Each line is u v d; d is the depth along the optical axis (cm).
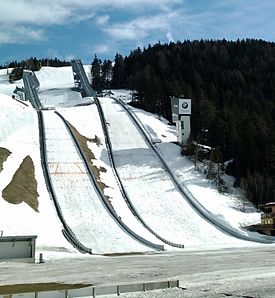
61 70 16025
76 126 7606
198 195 5675
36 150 6391
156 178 6081
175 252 3734
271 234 4931
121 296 1493
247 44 15212
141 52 15400
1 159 5534
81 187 5456
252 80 12700
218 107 9600
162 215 5097
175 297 1448
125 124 8219
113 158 6725
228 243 4431
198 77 11769
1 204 4500
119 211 5022
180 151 7019
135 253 3756
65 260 3266
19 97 10294
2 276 2267
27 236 3381
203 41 15500
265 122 7694
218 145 7288
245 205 5722
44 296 1449
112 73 15325
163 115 9738
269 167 6475
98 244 4144
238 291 1554
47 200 5038
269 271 2164
